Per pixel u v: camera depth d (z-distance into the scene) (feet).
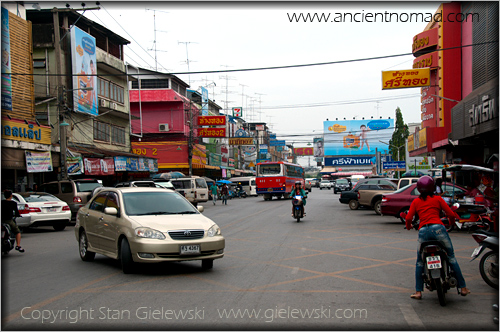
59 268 31.24
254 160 269.03
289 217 73.26
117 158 91.97
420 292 22.08
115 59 107.86
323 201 121.39
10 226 38.09
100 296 23.03
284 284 25.59
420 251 21.99
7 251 37.17
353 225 59.00
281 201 129.80
